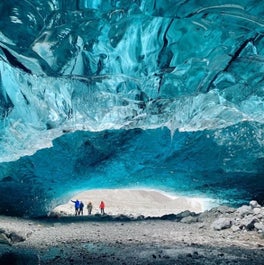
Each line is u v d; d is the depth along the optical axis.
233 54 9.62
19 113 12.77
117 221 16.11
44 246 8.85
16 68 10.68
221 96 11.79
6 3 8.00
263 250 8.19
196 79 10.98
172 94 11.88
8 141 14.12
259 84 10.71
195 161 17.62
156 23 8.79
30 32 8.87
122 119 13.57
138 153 17.86
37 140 14.96
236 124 15.33
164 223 14.49
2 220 14.92
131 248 8.37
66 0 8.05
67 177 18.58
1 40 9.20
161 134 16.86
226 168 16.91
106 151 17.56
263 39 8.93
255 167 16.20
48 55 9.72
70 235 11.03
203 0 7.57
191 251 7.86
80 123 13.62
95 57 10.03
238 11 7.87
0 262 6.26
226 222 11.91
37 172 17.11
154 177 19.62
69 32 9.05
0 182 16.27
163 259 7.04
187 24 8.67
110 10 8.34
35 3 8.02
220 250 8.07
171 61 10.13
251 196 18.00
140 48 9.73
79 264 6.64
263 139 15.24
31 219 16.72
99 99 12.30
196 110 13.12
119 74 10.79
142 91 11.82
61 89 11.78
